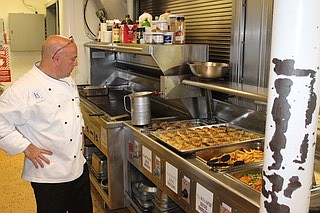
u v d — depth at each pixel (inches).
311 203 56.6
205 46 109.6
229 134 95.3
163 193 99.1
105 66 187.8
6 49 243.0
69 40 87.0
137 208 111.3
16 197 138.8
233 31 103.8
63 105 87.4
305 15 36.7
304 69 37.9
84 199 98.8
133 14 166.6
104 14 170.9
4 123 80.1
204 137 93.5
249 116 100.0
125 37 131.0
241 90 81.8
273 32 39.7
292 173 40.4
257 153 83.1
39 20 237.1
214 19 113.3
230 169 72.1
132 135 108.1
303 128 39.3
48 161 86.4
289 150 40.0
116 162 116.9
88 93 165.6
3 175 161.2
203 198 72.3
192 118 117.0
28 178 87.7
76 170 92.5
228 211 64.6
